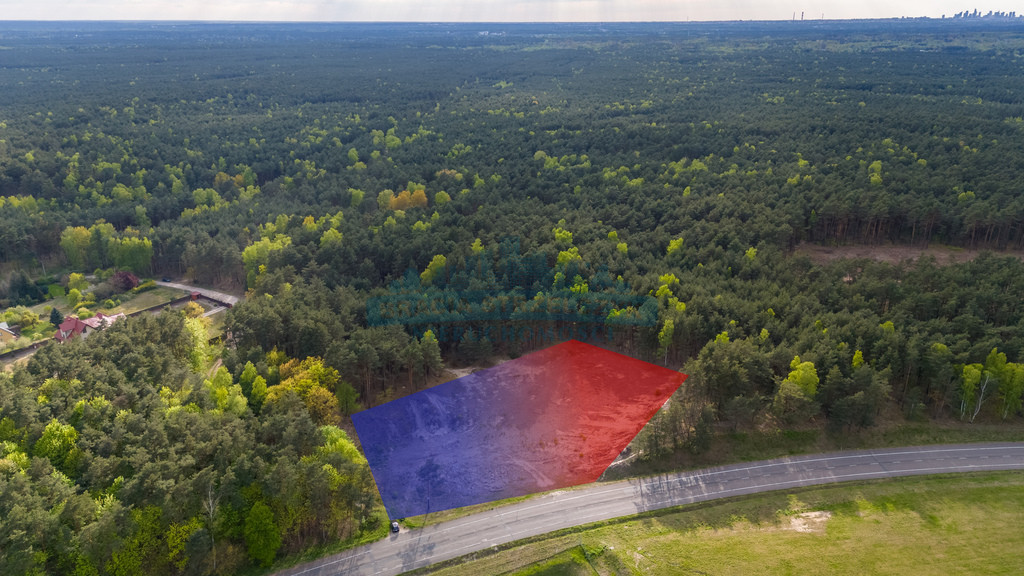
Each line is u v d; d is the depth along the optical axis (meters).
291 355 109.06
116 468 73.62
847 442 89.75
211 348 121.38
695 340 107.25
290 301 117.44
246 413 86.81
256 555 70.31
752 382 92.88
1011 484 81.50
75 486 71.56
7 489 65.81
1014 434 90.62
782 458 87.50
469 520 77.19
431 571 70.31
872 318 103.62
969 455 87.12
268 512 70.38
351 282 133.75
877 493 80.81
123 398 86.00
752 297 115.31
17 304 147.75
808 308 110.12
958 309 107.19
